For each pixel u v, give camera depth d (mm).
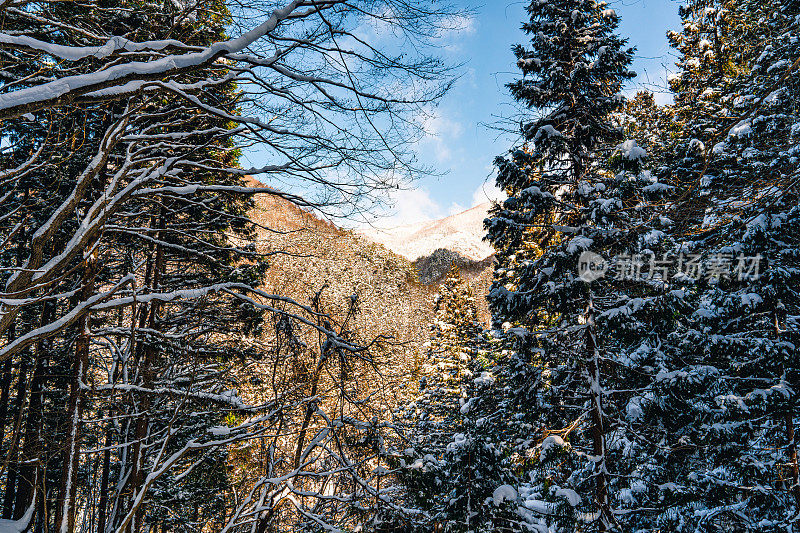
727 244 9266
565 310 9328
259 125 5934
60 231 8406
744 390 9453
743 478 8859
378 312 64500
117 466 10320
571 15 9930
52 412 8039
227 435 7508
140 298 6328
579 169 10047
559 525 8250
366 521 6773
